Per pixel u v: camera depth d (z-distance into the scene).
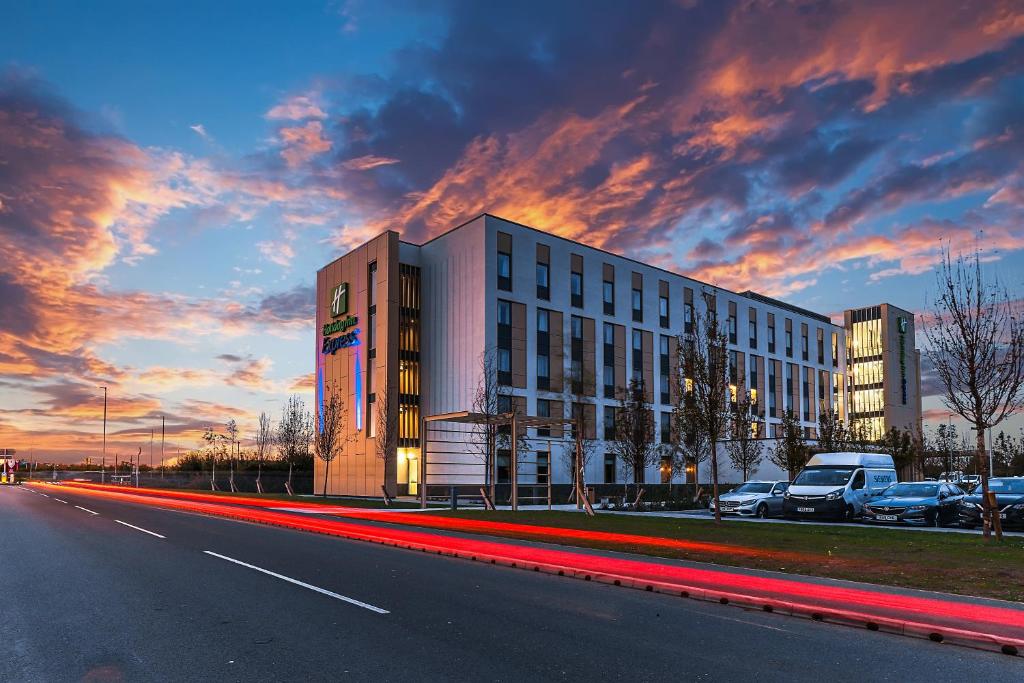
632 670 6.51
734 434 40.88
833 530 19.62
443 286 47.53
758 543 16.22
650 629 8.22
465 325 45.56
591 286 51.72
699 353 26.61
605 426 51.09
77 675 6.31
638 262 55.81
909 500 23.42
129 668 6.50
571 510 30.86
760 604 9.46
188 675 6.30
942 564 12.61
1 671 6.43
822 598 9.62
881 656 7.12
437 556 15.12
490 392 42.12
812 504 24.91
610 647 7.34
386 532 19.38
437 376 47.12
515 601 9.88
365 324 48.22
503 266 46.09
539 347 47.53
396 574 12.27
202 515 27.52
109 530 20.20
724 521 23.47
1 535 18.62
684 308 59.09
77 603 9.46
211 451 71.69
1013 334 17.41
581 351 50.31
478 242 45.50
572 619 8.72
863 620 8.41
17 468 110.00
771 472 49.53
